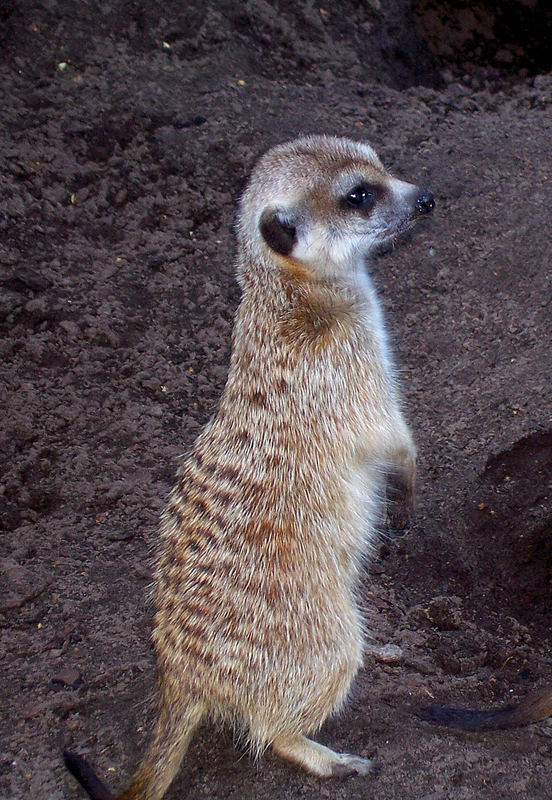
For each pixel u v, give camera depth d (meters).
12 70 1.50
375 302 1.10
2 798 1.04
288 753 1.04
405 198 1.08
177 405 1.29
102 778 1.04
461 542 1.21
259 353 1.06
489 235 1.40
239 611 1.03
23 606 1.15
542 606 1.18
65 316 1.33
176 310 1.36
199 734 1.07
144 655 1.12
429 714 1.08
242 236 1.08
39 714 1.08
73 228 1.39
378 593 1.18
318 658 1.03
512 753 1.05
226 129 1.48
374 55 1.72
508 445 1.25
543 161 1.48
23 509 1.21
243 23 1.67
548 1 1.87
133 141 1.45
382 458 1.08
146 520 1.21
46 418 1.27
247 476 1.04
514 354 1.31
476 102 1.70
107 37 1.58
